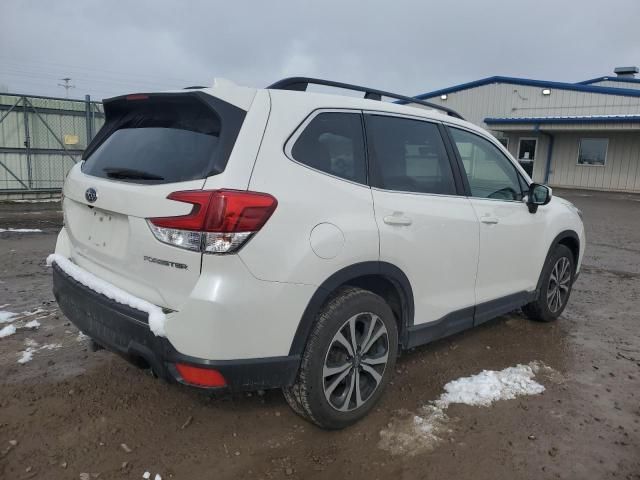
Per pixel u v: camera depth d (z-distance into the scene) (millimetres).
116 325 2734
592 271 7715
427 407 3408
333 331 2850
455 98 27688
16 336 4289
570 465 2867
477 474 2758
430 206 3471
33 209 12609
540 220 4656
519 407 3473
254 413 3236
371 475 2719
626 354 4465
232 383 2562
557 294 5156
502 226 4133
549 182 25812
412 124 3592
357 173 3117
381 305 3129
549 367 4133
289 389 2891
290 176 2719
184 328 2475
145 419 3125
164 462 2748
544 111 25000
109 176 3014
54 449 2812
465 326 3934
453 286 3725
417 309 3455
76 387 3469
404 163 3434
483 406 3461
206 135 2697
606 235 11281
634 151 23203
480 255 3920
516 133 26266
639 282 7070
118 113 3463
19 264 6719
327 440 2998
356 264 2936
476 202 3918
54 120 14750
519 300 4562
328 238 2777
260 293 2543
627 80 33906
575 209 5406
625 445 3080
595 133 24156
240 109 2697
